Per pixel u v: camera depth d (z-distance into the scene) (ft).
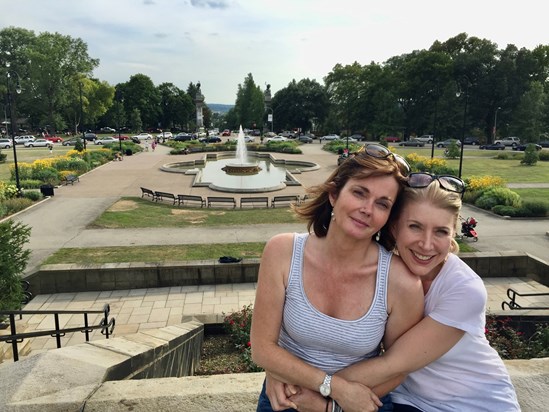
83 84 265.54
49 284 40.91
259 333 6.65
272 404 6.77
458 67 236.02
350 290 6.39
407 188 6.54
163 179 110.73
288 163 153.48
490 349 7.30
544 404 9.16
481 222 66.44
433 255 6.41
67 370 10.68
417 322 6.62
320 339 6.43
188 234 59.47
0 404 9.23
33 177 99.76
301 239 6.72
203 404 9.45
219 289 41.96
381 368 6.40
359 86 268.00
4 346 26.66
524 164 142.10
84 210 74.02
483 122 241.96
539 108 207.51
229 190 93.04
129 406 9.31
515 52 228.02
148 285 42.29
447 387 7.14
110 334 33.35
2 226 27.02
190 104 380.99
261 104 352.90
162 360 16.17
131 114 326.85
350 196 6.07
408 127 261.85
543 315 27.99
